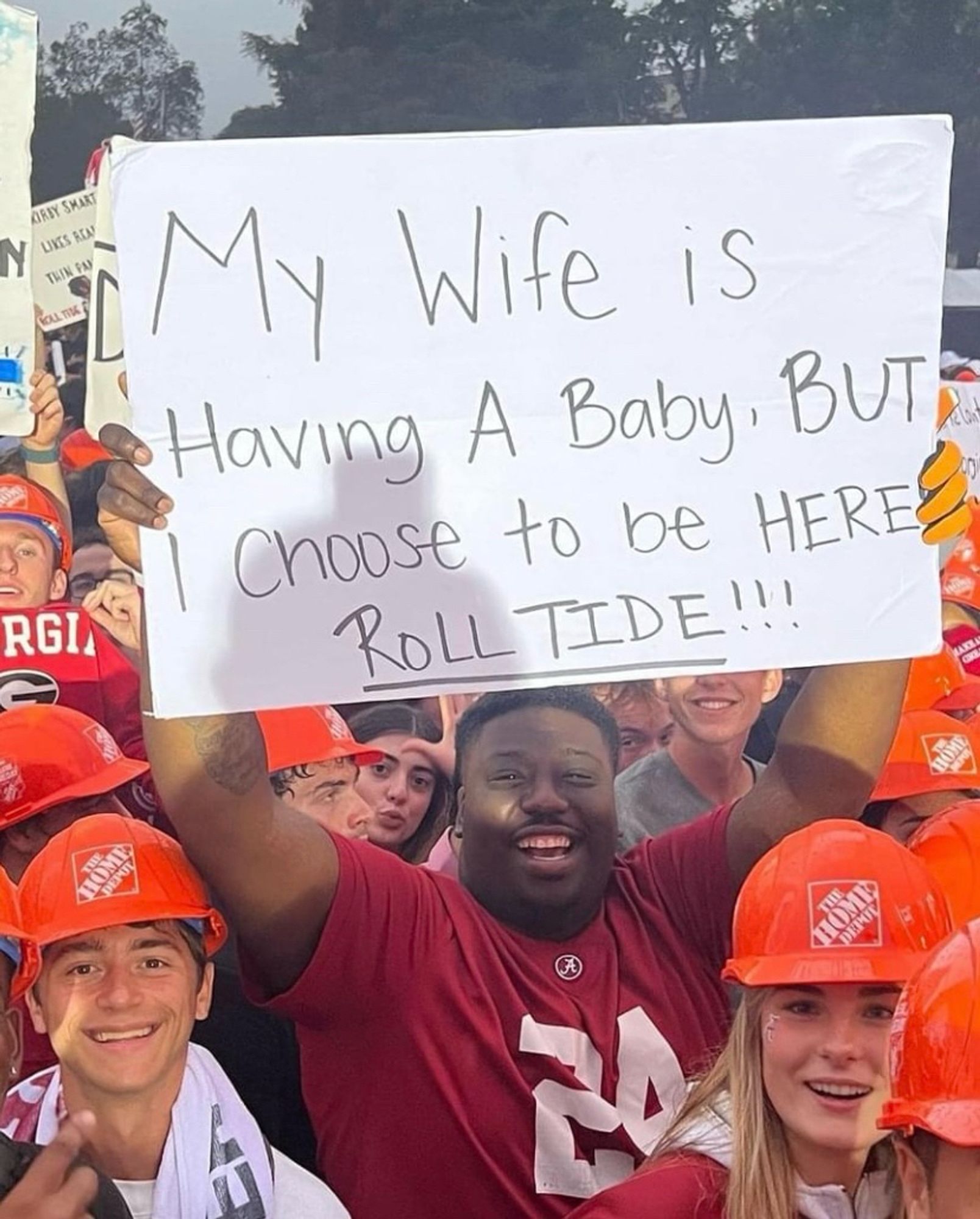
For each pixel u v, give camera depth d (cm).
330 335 180
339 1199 212
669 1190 169
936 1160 135
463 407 183
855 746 215
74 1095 200
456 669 182
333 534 180
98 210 205
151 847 201
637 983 220
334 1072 213
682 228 186
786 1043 176
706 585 186
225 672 178
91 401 205
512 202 183
